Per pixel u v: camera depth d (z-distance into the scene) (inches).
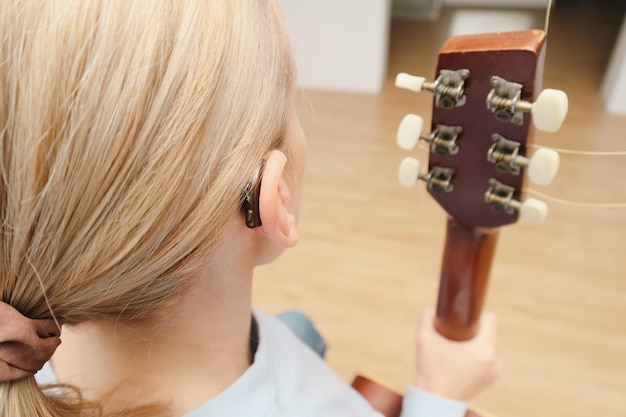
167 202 12.6
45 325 13.6
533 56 16.6
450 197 21.6
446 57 18.0
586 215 66.0
